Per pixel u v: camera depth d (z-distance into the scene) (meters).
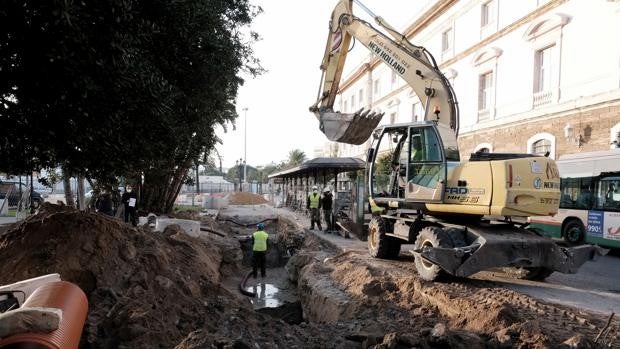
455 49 25.17
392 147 10.45
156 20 6.64
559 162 15.76
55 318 3.28
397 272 9.01
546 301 7.01
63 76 5.41
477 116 23.03
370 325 6.45
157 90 6.20
